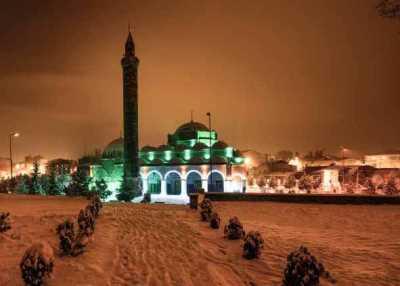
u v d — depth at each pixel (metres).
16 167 135.50
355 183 67.81
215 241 16.62
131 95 72.62
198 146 80.62
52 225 21.06
